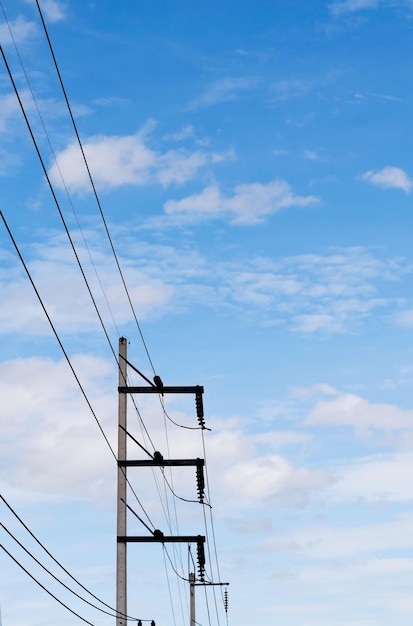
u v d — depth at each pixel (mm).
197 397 36594
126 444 36562
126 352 37031
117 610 34969
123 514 35844
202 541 36469
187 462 36562
